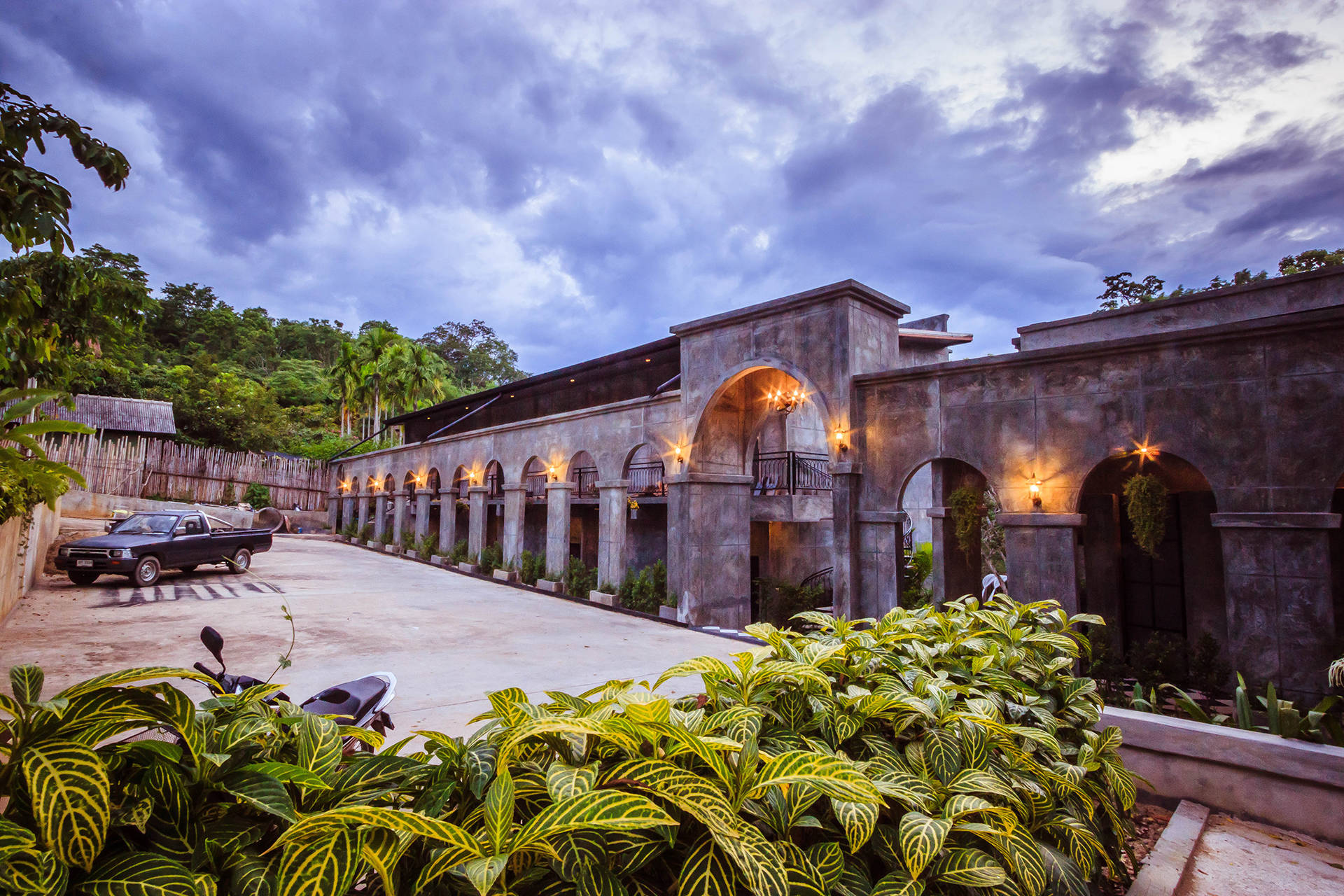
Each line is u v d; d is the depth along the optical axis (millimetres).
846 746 1878
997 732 2027
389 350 47344
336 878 919
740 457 13227
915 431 9312
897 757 1757
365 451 41875
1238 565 6695
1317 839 3811
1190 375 7156
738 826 1150
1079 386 7922
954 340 19047
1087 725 2855
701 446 12461
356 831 968
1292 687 6277
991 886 1420
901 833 1397
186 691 6148
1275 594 6453
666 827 1161
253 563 18047
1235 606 6680
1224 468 6855
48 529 14102
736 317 11586
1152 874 3275
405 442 28672
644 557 17891
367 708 3676
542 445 17047
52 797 842
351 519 30500
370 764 1210
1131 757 4508
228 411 37031
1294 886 3295
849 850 1419
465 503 27375
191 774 1071
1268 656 6426
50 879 796
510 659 8156
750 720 1557
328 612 10992
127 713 1005
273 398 45688
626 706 1329
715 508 12555
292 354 80188
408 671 7309
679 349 14516
